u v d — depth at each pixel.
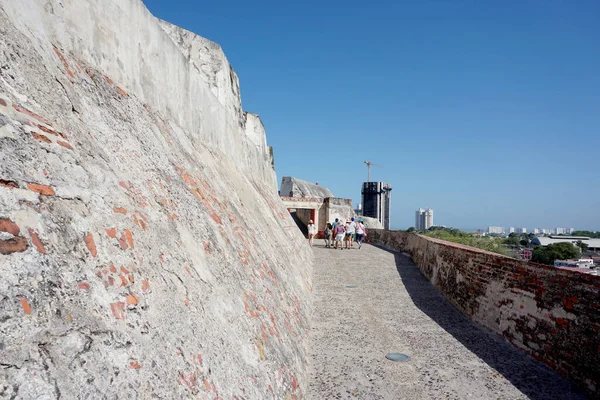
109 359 1.66
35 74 2.50
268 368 3.46
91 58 3.62
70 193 2.09
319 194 43.28
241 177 8.58
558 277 5.67
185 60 5.96
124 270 2.18
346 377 5.09
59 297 1.62
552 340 5.64
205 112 6.84
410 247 17.95
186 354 2.27
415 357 5.93
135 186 3.05
